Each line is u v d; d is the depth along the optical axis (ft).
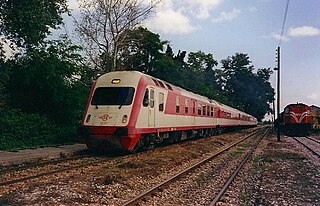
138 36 127.34
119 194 34.27
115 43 118.11
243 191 37.96
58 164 52.37
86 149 68.03
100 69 117.80
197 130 106.42
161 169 49.08
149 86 67.00
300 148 91.66
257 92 363.76
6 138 70.74
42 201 30.17
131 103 62.39
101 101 63.82
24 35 73.00
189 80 217.36
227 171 51.52
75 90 86.58
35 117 79.10
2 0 68.49
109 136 60.90
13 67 81.46
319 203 32.96
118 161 55.16
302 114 155.63
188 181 42.55
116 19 117.50
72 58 88.02
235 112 175.11
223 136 131.64
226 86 361.30
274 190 38.42
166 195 35.01
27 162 53.98
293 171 51.60
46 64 81.56
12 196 31.60
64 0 76.95
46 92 83.41
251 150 81.97
